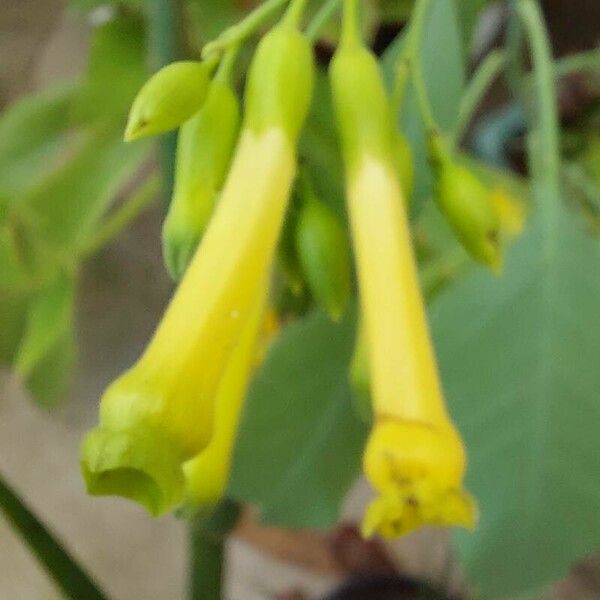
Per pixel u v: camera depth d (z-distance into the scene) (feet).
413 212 0.40
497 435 0.41
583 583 0.84
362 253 0.33
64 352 0.81
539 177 0.47
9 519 0.45
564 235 0.43
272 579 1.00
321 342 0.46
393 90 0.41
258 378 0.46
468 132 0.93
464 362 0.42
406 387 0.31
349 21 0.35
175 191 0.35
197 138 0.35
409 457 0.29
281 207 0.33
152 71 0.52
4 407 1.13
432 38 0.43
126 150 0.62
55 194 0.61
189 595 0.50
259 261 0.32
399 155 0.36
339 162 0.42
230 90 0.35
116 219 0.68
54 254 0.64
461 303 0.43
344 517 0.98
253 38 0.47
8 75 0.96
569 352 0.42
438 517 0.30
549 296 0.42
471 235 0.39
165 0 0.44
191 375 0.29
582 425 0.41
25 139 0.62
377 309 0.32
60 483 1.10
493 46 0.83
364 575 0.95
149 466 0.28
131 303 1.04
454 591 0.89
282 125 0.33
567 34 0.89
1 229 0.61
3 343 0.77
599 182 0.67
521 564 0.39
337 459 0.46
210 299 0.30
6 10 0.97
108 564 1.06
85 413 1.10
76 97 0.61
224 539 0.49
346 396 0.46
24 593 1.02
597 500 0.40
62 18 0.97
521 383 0.41
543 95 0.46
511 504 0.40
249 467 0.46
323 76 0.42
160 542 1.08
